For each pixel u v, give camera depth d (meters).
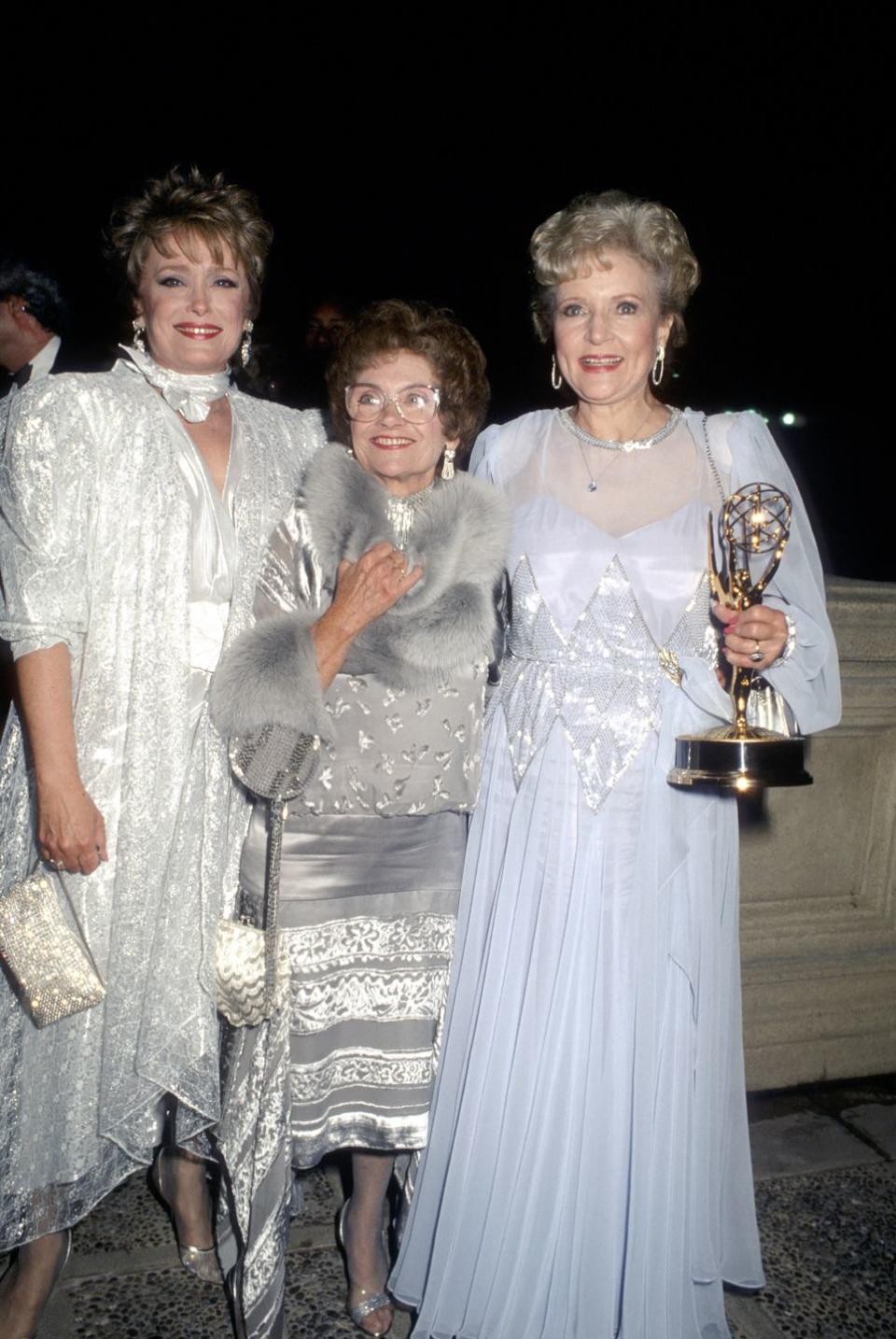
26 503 1.86
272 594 1.94
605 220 1.93
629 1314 2.00
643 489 2.02
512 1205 2.02
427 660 1.91
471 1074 2.05
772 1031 3.04
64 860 1.89
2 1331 2.06
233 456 2.05
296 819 1.95
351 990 2.02
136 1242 2.40
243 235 1.99
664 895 1.98
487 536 1.95
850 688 2.89
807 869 3.04
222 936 1.92
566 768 1.98
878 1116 2.96
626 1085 1.98
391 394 1.88
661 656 1.98
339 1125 2.07
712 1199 2.10
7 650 3.77
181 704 1.92
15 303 3.23
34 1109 1.95
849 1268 2.39
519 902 2.02
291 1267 2.35
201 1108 1.97
